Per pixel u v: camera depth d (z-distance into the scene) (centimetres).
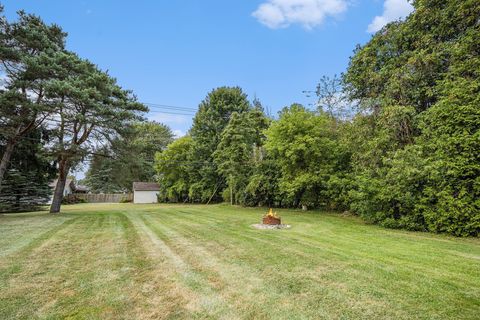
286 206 1939
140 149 1636
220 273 439
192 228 919
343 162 1501
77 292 363
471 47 903
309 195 1638
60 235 771
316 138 1502
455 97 819
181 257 535
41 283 393
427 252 584
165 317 298
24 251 577
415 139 981
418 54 1077
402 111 1037
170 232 830
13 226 952
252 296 350
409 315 297
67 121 1355
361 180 1044
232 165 2123
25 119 1296
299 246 633
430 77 1084
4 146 1522
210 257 535
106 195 4038
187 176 3069
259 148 2078
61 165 1585
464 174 766
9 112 1229
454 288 371
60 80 1254
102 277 420
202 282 400
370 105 1216
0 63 1258
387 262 499
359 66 1539
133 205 2934
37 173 1948
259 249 600
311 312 305
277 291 365
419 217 890
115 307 321
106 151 1550
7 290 367
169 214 1459
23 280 404
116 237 745
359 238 752
